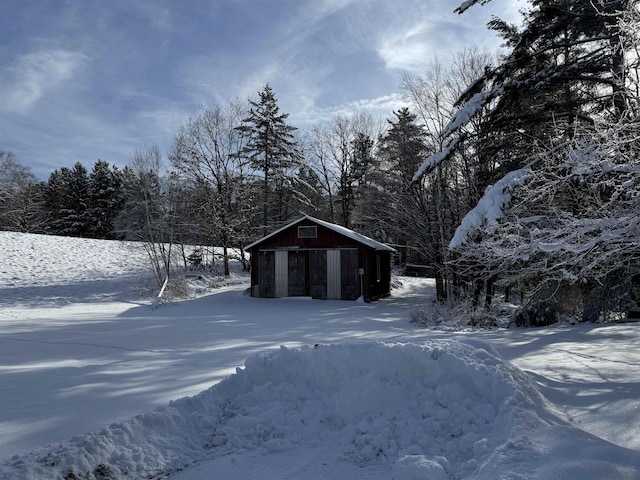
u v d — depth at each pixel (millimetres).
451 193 20562
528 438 3201
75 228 53156
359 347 4957
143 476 3537
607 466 2660
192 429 4332
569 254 7297
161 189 28969
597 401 4309
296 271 23281
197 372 6875
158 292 23359
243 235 31578
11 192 52594
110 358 8273
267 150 34688
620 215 6453
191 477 3543
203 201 30641
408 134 20812
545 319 12352
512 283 13188
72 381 6266
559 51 13531
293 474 3566
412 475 3215
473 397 4211
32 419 4531
